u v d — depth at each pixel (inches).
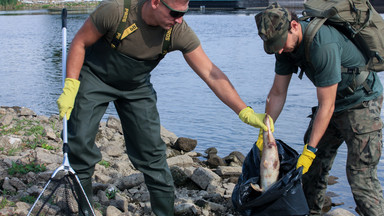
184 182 207.2
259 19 135.9
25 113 319.9
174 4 126.4
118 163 224.7
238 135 331.3
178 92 494.6
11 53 935.7
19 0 4089.6
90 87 141.6
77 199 141.5
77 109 141.2
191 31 141.9
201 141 317.7
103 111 146.6
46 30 1584.6
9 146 231.1
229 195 195.0
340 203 210.1
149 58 139.5
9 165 202.8
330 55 132.9
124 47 135.4
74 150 141.6
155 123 151.6
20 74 642.8
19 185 181.9
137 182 197.6
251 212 141.2
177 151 280.4
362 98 144.9
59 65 739.4
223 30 1482.5
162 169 153.9
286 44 135.9
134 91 147.2
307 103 430.6
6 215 156.8
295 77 561.0
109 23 132.2
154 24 132.2
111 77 141.3
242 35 1286.9
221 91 147.3
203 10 3021.7
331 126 157.3
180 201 184.4
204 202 184.1
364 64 142.9
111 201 181.0
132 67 139.3
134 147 154.0
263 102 446.0
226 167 229.8
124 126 153.1
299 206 137.3
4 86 545.3
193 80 567.2
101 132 287.3
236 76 599.8
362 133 146.3
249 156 150.5
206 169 222.5
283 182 135.6
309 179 165.6
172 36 137.9
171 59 780.0
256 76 597.3
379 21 140.6
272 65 694.5
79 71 139.8
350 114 147.0
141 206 180.1
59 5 3993.6
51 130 258.2
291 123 358.9
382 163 258.7
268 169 138.3
